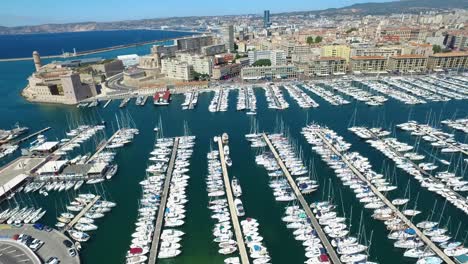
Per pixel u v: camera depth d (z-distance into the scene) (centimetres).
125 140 17912
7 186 13025
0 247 9562
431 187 12275
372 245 9675
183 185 13025
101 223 11106
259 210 11469
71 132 19812
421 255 9094
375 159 14925
